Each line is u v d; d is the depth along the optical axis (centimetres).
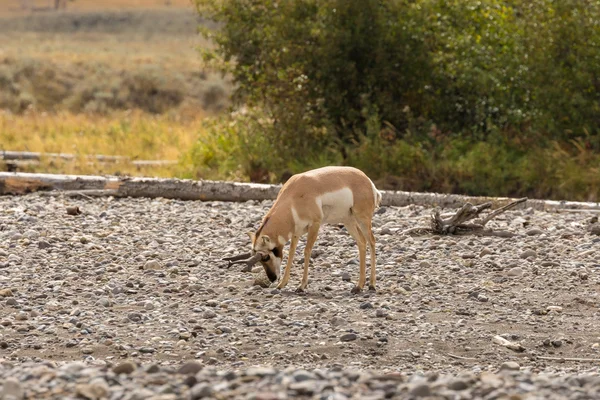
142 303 2378
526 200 3722
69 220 3566
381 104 5459
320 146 5362
